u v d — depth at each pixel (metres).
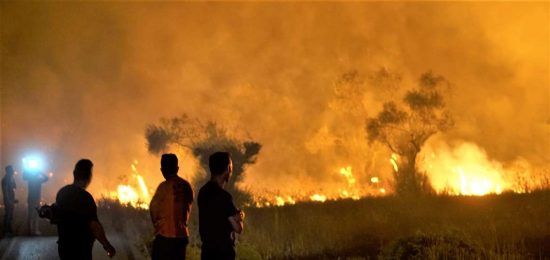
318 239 12.66
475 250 10.02
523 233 11.41
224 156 7.25
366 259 10.93
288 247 12.27
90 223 7.27
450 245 10.10
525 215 12.92
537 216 12.56
